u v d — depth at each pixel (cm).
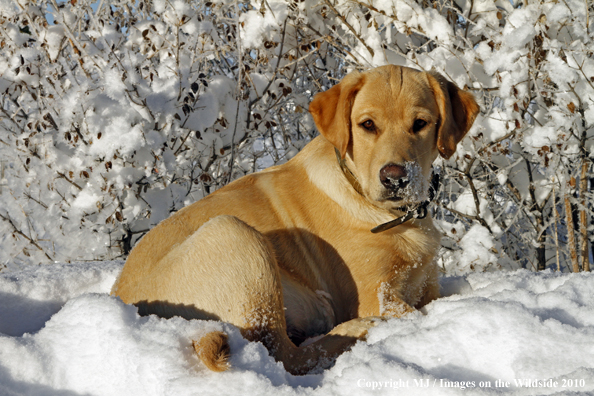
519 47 428
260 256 242
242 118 559
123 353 201
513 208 562
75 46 508
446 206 534
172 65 518
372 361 185
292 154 636
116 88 475
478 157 466
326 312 290
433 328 201
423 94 286
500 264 498
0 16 546
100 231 534
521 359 176
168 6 505
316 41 560
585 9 444
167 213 545
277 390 179
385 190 266
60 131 510
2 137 571
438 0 519
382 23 545
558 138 434
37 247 543
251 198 305
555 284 260
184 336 204
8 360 210
